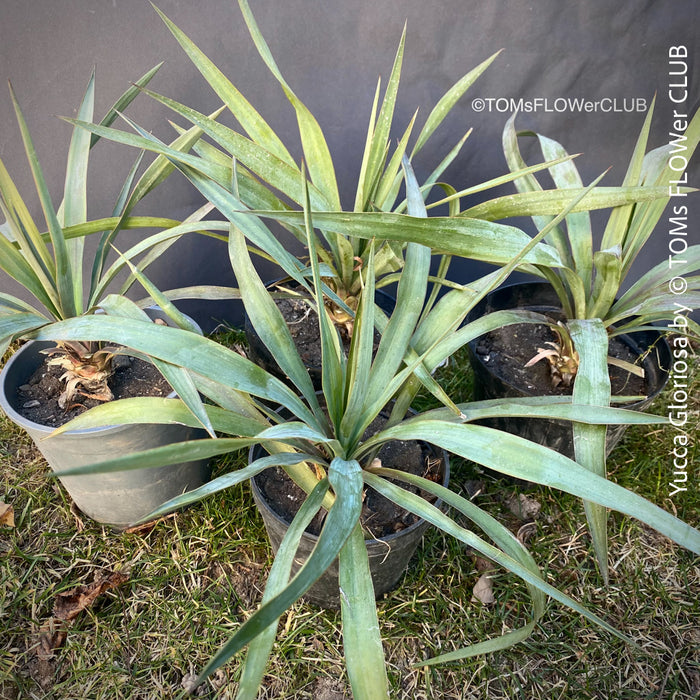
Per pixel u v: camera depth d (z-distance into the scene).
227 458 1.40
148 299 1.14
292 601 0.53
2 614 1.13
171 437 1.16
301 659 1.08
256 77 1.37
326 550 0.60
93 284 1.09
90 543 1.25
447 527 0.78
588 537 1.29
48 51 1.30
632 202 0.89
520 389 1.25
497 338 1.42
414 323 0.93
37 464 1.40
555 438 1.25
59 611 1.13
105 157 1.45
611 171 1.55
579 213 1.19
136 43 1.31
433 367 0.95
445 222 0.86
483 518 0.83
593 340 1.04
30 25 1.26
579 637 1.13
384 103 1.09
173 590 1.18
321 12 1.29
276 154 1.14
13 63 1.30
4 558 1.21
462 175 1.55
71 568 1.20
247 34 1.31
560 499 1.36
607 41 1.35
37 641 1.10
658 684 1.08
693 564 1.25
